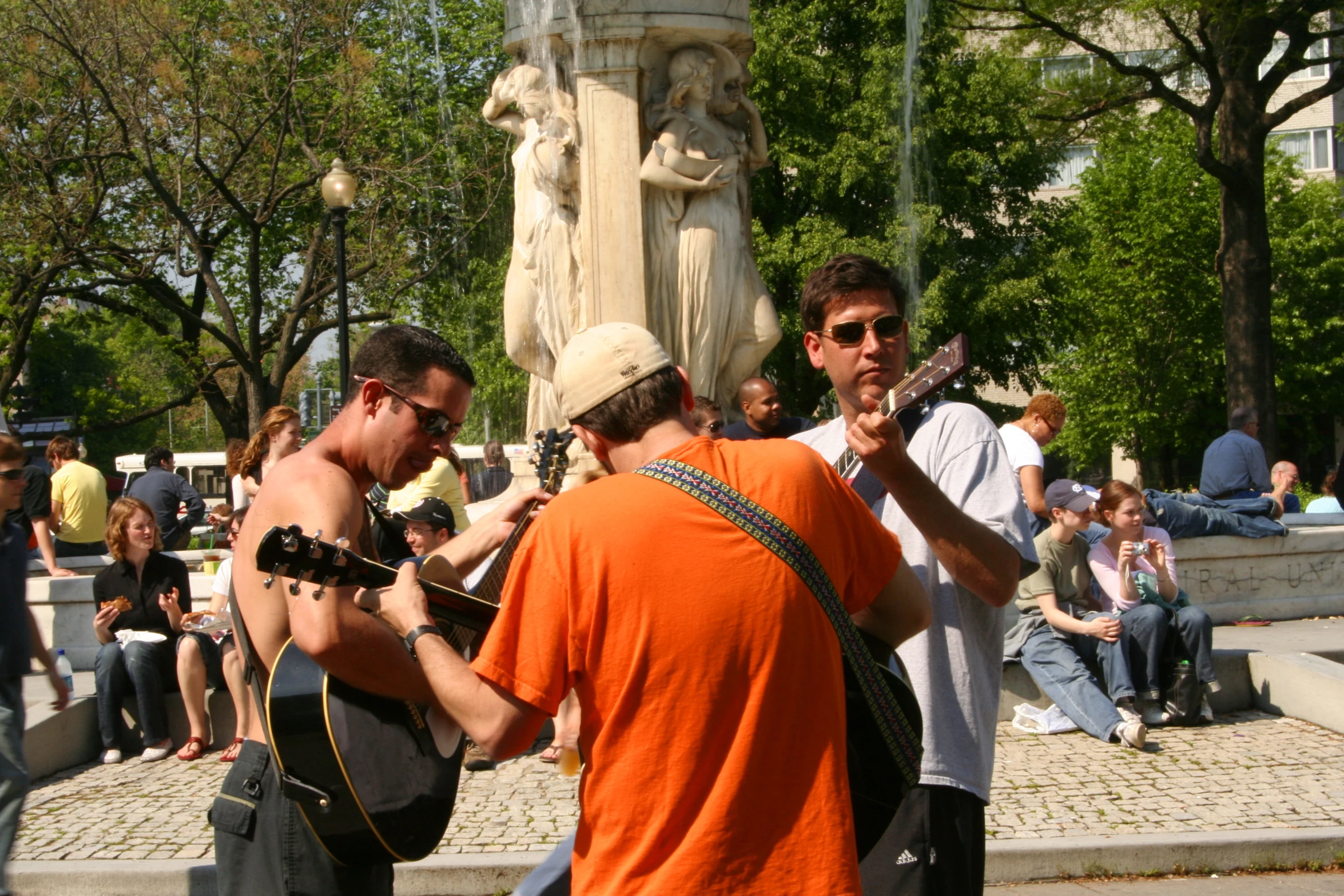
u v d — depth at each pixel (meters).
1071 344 34.22
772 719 2.07
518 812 5.71
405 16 27.67
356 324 28.86
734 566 2.10
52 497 11.53
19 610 4.83
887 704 2.29
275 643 2.67
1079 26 21.72
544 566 2.13
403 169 25.41
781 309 25.88
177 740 7.28
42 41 24.80
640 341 2.38
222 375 38.94
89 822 5.84
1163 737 6.81
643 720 2.06
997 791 5.87
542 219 8.44
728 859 2.01
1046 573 7.05
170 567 7.25
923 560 2.79
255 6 24.48
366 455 2.78
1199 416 37.59
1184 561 9.59
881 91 24.64
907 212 24.72
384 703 2.55
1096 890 4.93
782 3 25.77
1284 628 9.31
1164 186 35.09
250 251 26.72
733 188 8.57
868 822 2.40
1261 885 4.95
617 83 8.13
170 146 26.03
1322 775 6.02
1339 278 37.28
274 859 2.72
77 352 48.47
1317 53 45.91
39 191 25.64
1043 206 27.70
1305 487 18.45
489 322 26.59
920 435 2.87
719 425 6.78
